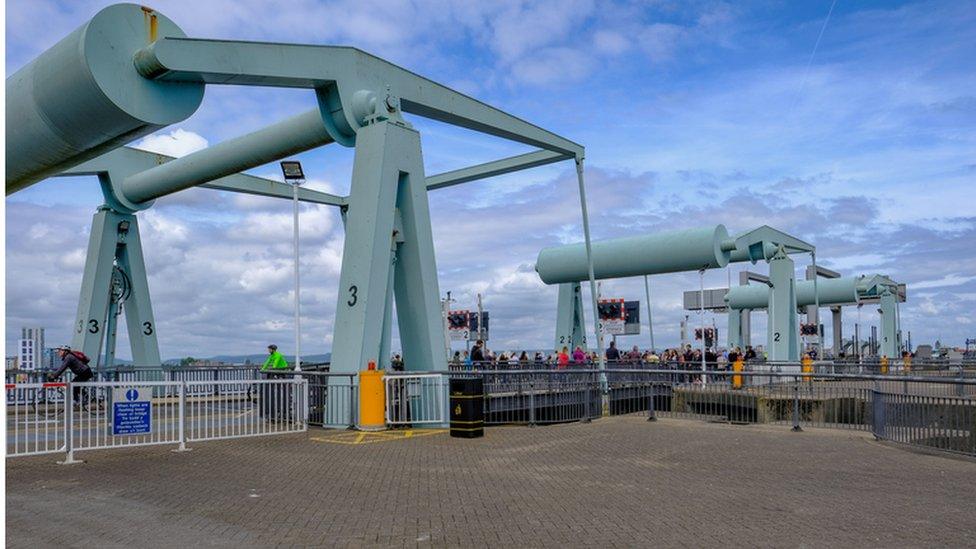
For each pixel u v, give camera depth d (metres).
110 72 13.80
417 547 7.45
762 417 19.95
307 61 17.67
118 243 28.84
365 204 18.17
